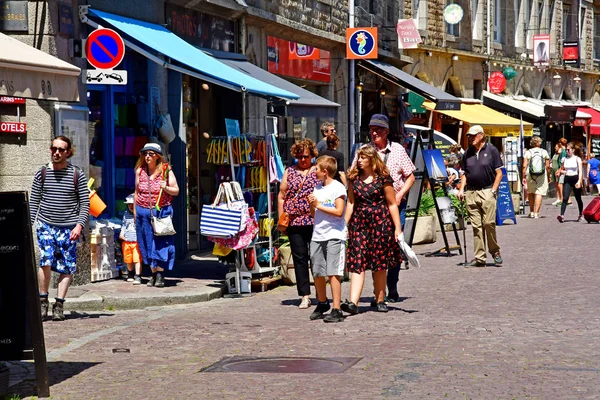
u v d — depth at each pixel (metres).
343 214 13.19
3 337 9.07
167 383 9.45
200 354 10.84
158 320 13.37
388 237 13.45
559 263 19.14
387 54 34.84
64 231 13.42
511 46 48.12
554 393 8.54
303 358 10.41
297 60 27.88
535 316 12.88
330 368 9.84
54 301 14.45
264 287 16.56
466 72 43.22
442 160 21.95
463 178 20.11
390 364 9.92
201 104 22.47
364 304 14.50
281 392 8.88
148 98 19.11
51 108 16.02
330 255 13.00
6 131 15.70
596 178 38.69
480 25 44.44
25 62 10.11
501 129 37.81
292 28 26.80
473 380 9.10
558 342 10.98
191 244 21.92
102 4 17.64
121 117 18.69
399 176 14.72
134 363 10.45
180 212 20.23
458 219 25.47
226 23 23.27
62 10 16.33
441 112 38.72
